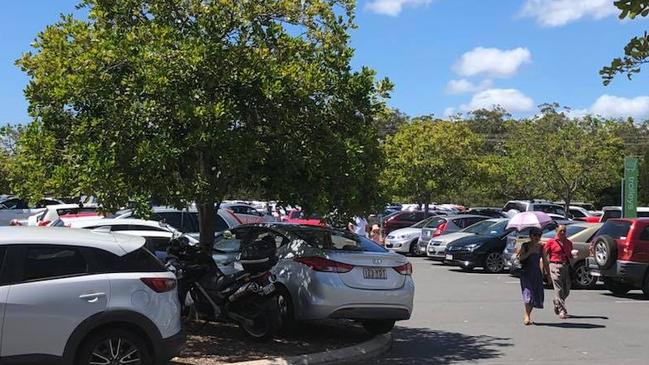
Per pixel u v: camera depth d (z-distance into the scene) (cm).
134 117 758
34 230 646
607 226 1518
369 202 934
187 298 915
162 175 800
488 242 1928
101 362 616
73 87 759
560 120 3716
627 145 6681
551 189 3731
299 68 828
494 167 3419
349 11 913
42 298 595
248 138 797
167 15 851
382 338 923
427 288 1574
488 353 873
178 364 736
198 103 776
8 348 582
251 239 972
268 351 820
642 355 863
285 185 873
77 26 834
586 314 1217
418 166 3164
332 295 852
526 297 1108
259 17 872
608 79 371
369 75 889
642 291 1508
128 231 1448
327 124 880
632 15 315
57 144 839
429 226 2419
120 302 619
